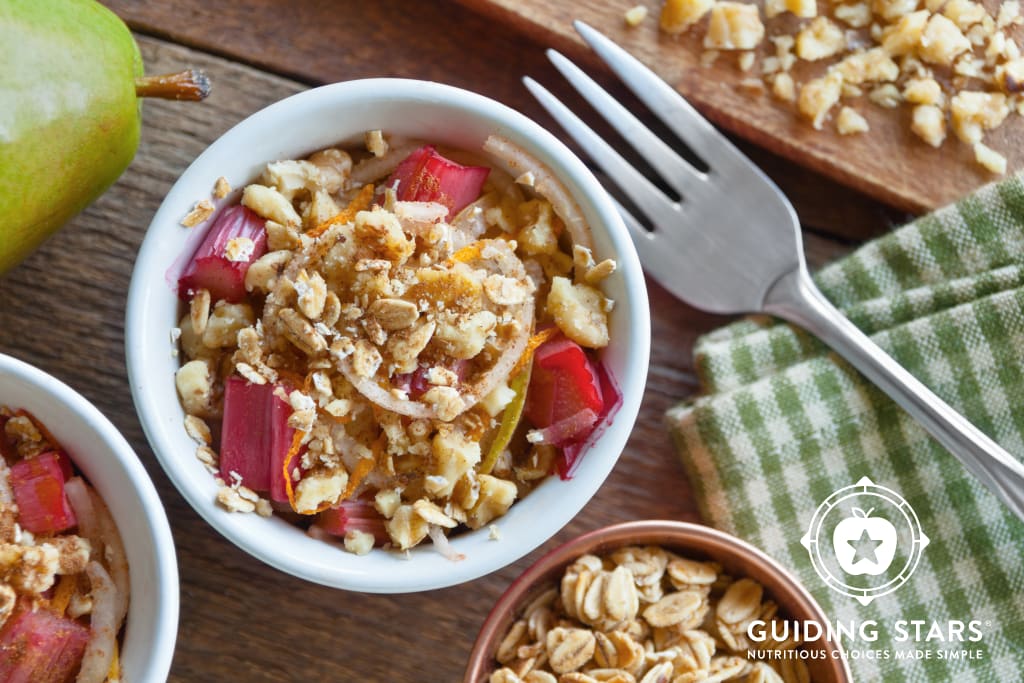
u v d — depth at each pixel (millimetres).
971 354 383
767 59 386
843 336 379
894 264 388
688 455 381
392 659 382
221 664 379
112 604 332
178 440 336
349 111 343
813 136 386
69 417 328
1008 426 383
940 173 387
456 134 349
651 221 384
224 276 339
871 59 386
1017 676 379
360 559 339
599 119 394
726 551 362
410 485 343
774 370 386
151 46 381
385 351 332
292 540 338
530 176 344
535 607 370
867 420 384
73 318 377
